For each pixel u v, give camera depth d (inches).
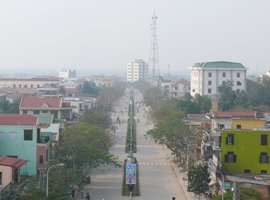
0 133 3909.9
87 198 3698.3
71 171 3489.2
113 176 4773.6
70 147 4160.9
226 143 4116.6
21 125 3905.0
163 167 5354.3
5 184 3208.7
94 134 4872.0
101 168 5137.8
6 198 2677.2
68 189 3356.3
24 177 3673.7
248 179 3599.9
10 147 3907.5
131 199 3836.1
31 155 3897.6
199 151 5221.5
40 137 4089.6
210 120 5959.6
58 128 4591.5
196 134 5383.9
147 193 4119.1
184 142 5369.1
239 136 4119.1
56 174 3272.6
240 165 4109.3
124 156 5994.1
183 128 5359.3
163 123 5684.1
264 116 5462.6
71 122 5782.5
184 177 4731.8
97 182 4493.1
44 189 2955.2
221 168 4042.8
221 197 3016.7
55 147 4153.5
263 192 3366.1
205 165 3892.7
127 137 7559.1
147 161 5708.7
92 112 7470.5
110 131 7632.9
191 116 7022.6
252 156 4109.3
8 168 3235.7
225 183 3555.6
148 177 4808.1
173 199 3708.2
